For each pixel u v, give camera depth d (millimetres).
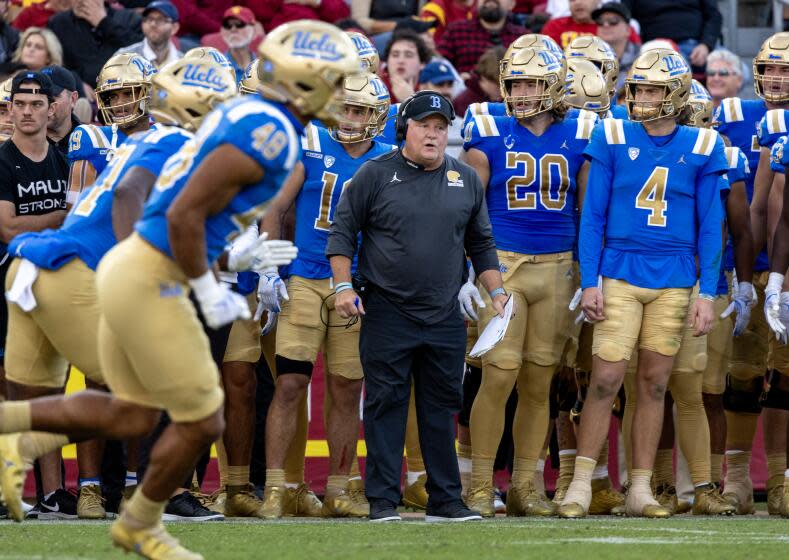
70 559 14062
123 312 12789
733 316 24984
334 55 13156
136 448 22359
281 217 22719
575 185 23281
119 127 21094
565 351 23891
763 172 24922
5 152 22625
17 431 13508
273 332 24250
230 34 34281
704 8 39094
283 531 18062
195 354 12992
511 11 38906
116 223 16047
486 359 22734
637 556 14859
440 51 36844
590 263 22219
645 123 22516
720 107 26641
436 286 20344
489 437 22906
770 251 25328
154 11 33406
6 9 36531
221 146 12492
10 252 17453
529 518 21938
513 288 22797
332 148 22922
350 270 20797
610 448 27688
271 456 22547
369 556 14539
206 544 16000
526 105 22828
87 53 33875
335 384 23047
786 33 25641
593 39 26438
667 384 23281
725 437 25359
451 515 20594
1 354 23172
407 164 20562
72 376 25609
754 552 15484
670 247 22219
